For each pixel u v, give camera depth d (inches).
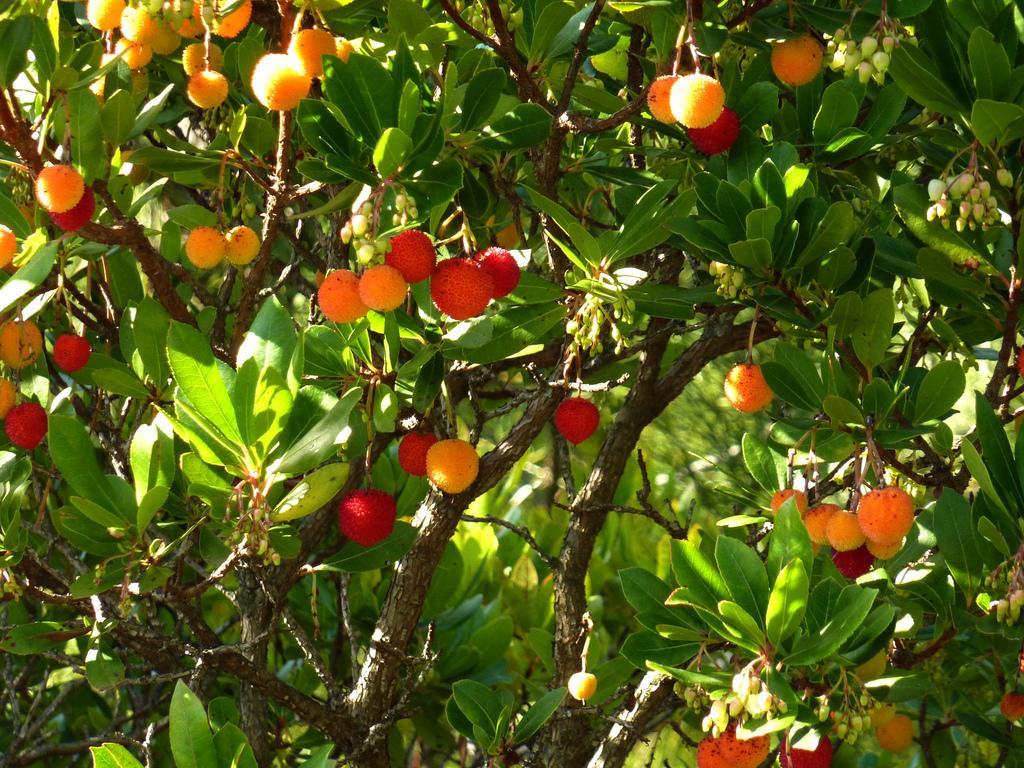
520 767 49.0
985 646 48.0
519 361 50.9
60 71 42.6
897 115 46.7
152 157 45.3
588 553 50.9
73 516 43.5
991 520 43.7
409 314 46.8
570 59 48.7
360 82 41.7
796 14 45.1
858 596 41.9
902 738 49.3
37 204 44.9
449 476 45.8
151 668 50.9
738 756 41.9
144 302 45.8
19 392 46.8
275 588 49.4
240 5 42.8
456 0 48.6
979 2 43.6
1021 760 48.9
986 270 45.1
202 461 43.4
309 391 43.9
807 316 44.7
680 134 47.3
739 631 41.4
